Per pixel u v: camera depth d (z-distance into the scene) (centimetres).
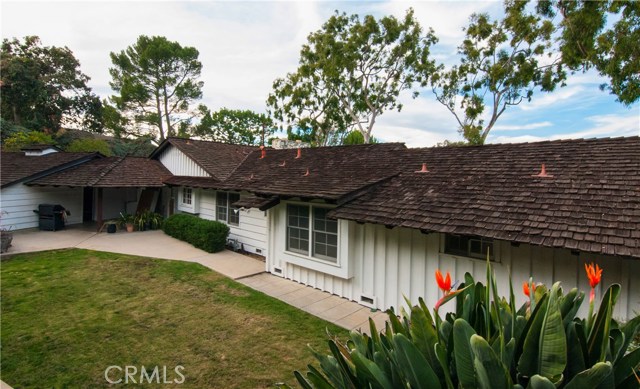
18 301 703
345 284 754
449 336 192
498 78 2025
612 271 464
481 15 2075
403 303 660
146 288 797
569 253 496
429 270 629
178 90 3156
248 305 705
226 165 1509
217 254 1130
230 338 563
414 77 2514
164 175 1653
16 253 1052
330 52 2480
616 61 1150
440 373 188
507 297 547
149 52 2845
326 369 223
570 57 1420
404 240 660
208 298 741
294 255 837
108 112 2900
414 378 173
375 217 633
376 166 903
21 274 875
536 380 139
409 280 653
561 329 157
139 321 622
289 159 1240
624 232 423
